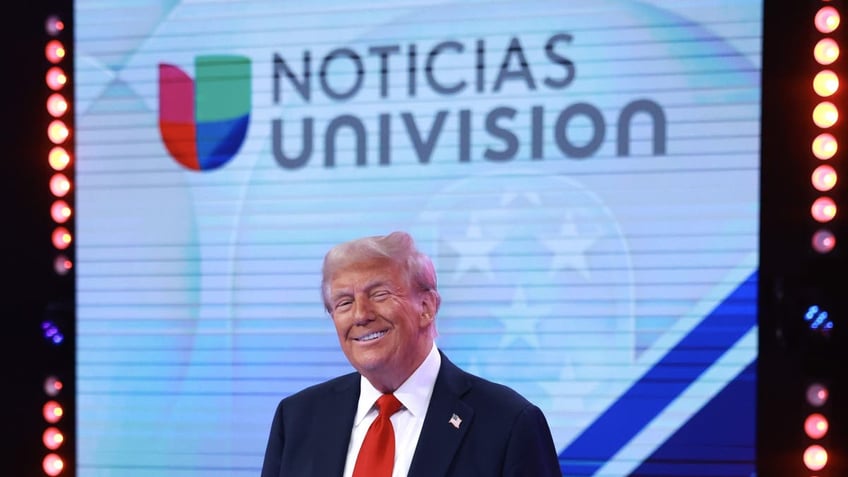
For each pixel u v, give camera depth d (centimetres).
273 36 850
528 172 806
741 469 763
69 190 876
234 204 853
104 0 877
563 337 798
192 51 862
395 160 828
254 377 844
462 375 498
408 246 481
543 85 805
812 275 754
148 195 867
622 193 791
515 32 811
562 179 801
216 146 858
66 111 880
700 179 779
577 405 794
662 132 786
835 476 745
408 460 467
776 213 762
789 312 750
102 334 869
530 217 805
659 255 784
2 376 878
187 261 859
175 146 863
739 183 771
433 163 823
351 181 835
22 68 880
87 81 877
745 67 772
